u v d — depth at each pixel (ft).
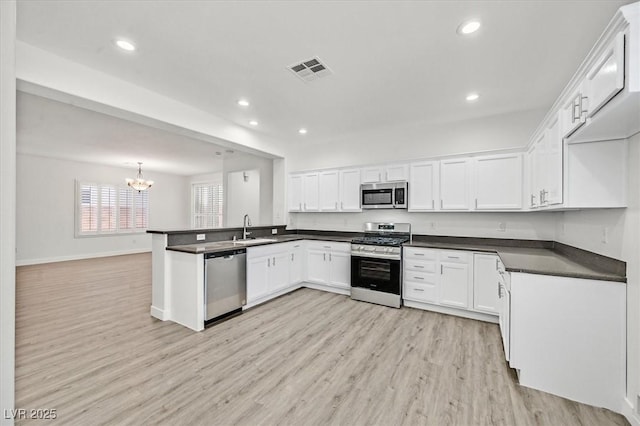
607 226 6.54
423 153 13.64
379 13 5.95
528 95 9.95
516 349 6.77
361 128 13.99
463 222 12.76
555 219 10.74
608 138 5.99
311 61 7.87
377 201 13.89
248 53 7.48
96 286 15.23
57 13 5.95
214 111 11.64
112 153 19.56
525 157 10.58
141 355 7.99
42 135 14.97
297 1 5.61
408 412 5.77
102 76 8.48
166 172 28.86
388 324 10.31
